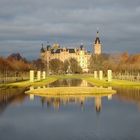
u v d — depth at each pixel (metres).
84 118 68.56
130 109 79.56
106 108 81.69
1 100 99.12
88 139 50.75
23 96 109.81
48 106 86.44
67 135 53.56
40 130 57.59
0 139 51.50
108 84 161.12
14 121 66.06
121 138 51.06
